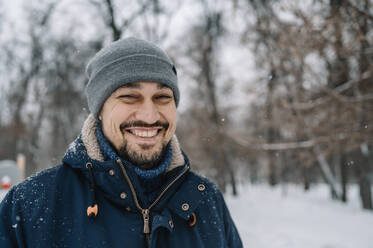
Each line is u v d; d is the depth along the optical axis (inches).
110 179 40.8
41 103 790.5
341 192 730.8
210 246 47.2
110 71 43.9
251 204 572.7
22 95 799.1
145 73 43.4
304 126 267.9
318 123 265.4
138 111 43.6
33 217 38.6
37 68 786.8
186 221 46.2
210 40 650.2
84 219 39.7
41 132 888.3
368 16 203.5
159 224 40.4
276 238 295.7
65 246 38.4
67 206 40.7
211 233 48.3
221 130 375.9
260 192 866.8
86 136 43.9
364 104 242.7
